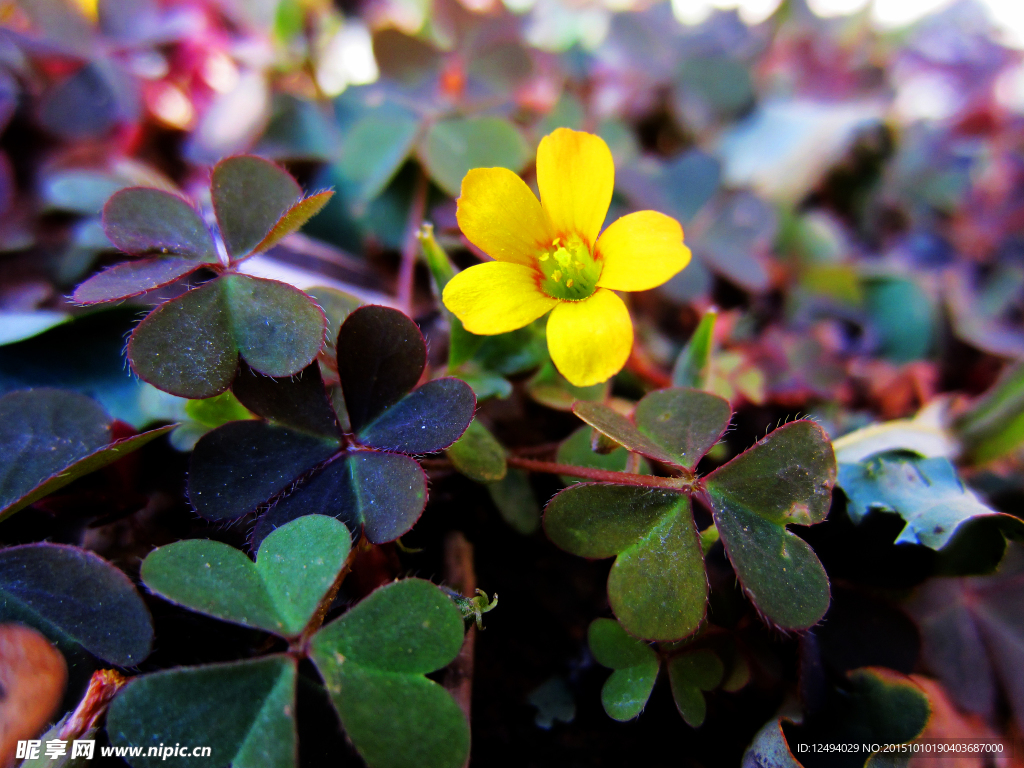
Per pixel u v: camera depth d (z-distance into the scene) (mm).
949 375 70
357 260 67
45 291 61
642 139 83
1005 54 95
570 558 53
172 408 48
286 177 46
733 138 80
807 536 48
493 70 74
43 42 73
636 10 92
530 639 50
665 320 68
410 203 66
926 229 81
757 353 65
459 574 48
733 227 69
